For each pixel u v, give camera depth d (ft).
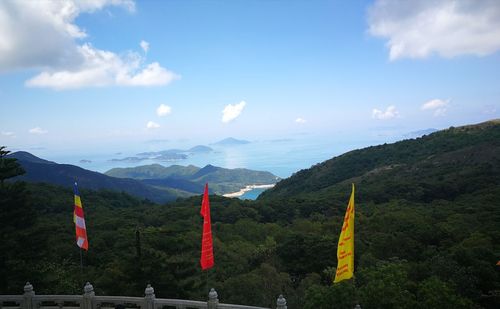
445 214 254.68
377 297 96.12
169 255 162.20
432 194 353.31
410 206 307.17
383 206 315.37
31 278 107.24
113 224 245.86
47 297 71.67
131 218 279.69
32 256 122.01
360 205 335.67
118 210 333.21
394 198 356.18
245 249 198.08
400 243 186.09
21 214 133.18
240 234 245.24
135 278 108.47
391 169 498.69
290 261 191.83
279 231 237.86
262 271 155.53
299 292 141.59
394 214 245.86
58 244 180.55
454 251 158.71
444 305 96.27
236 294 133.80
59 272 124.36
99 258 167.63
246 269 172.86
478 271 143.84
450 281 122.21
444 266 142.82
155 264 110.63
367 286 99.86
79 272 137.08
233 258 179.93
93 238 195.52
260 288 138.31
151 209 334.24
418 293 102.37
